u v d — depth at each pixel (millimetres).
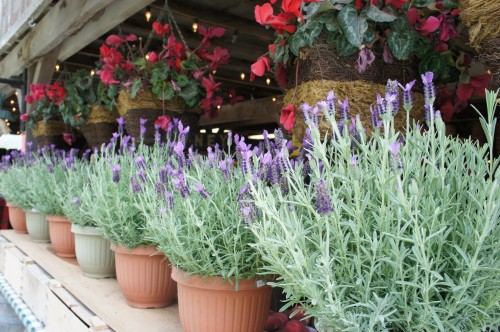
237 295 1212
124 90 2256
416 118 1342
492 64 971
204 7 2908
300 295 884
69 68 4582
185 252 1177
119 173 1604
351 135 1035
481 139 2688
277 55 1382
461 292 739
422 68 1356
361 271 883
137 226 1556
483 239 724
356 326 771
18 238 3078
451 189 895
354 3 1239
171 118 2248
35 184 2516
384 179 812
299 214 1029
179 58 2275
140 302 1628
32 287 2281
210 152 1311
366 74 1265
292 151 1381
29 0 2654
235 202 1225
